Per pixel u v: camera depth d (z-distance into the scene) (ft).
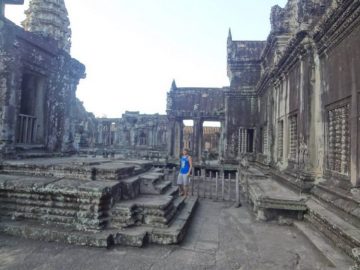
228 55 76.59
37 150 38.50
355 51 20.71
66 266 16.19
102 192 20.39
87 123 126.21
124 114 126.62
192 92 108.78
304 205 26.07
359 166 19.93
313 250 20.03
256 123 74.08
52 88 41.01
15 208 21.95
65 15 45.34
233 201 39.24
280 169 39.75
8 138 32.58
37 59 37.37
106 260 17.19
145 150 114.32
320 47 27.04
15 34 33.06
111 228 20.66
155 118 122.11
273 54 50.52
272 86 47.80
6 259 16.81
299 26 28.99
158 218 21.53
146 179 26.86
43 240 19.70
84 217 20.35
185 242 21.43
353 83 20.93
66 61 43.88
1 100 32.09
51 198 21.39
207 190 49.19
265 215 28.04
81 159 36.29
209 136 155.02
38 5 42.42
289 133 36.96
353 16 20.31
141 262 17.19
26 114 38.40
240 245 21.17
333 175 24.43
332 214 21.76
